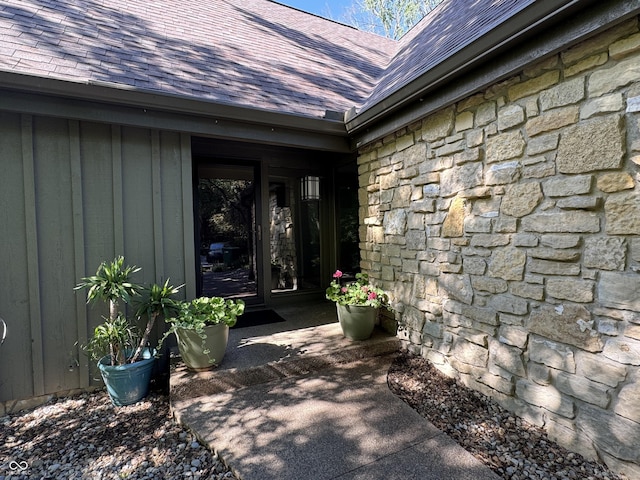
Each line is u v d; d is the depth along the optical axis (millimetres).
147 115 2906
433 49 3914
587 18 1754
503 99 2346
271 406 2492
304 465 1900
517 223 2277
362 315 3342
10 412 2602
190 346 2666
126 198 3004
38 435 2289
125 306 3014
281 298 5062
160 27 4207
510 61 2152
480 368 2613
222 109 3016
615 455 1792
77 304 2832
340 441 2100
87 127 2846
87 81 2459
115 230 2957
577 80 1911
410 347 3383
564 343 2023
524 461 1921
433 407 2475
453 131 2762
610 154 1772
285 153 5074
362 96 4586
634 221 1694
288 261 5246
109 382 2594
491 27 2035
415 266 3268
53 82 2393
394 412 2412
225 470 1926
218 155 4633
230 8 5812
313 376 2963
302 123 3432
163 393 2844
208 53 4051
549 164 2066
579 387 1953
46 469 1950
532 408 2227
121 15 4070
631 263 1714
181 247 3246
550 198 2068
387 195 3637
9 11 3135
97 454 2076
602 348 1841
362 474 1834
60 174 2760
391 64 5777
